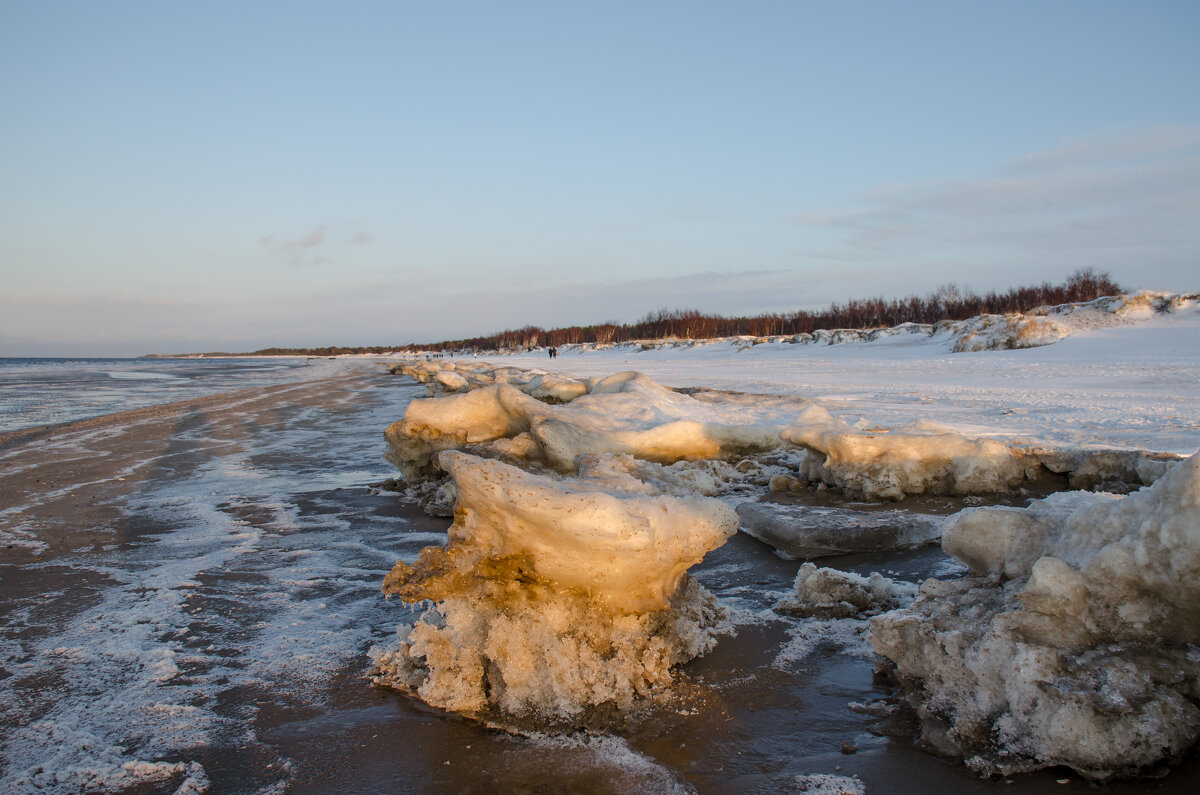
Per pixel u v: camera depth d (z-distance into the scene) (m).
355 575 5.25
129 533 6.65
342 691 3.41
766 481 7.68
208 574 5.32
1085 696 2.42
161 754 2.89
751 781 2.58
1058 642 2.64
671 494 4.04
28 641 4.09
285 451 11.91
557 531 3.06
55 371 58.06
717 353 47.84
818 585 4.26
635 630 3.33
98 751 2.92
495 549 3.30
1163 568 2.51
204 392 28.41
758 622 4.07
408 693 3.36
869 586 4.26
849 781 2.55
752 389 16.67
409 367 35.56
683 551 3.46
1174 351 21.44
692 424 8.33
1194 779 2.34
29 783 2.70
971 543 3.32
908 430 7.45
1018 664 2.59
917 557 5.14
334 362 91.38
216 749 2.92
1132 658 2.52
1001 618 2.75
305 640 4.03
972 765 2.55
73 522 7.12
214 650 3.92
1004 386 16.00
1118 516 2.74
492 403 8.29
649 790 2.55
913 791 2.46
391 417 17.25
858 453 6.81
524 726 3.02
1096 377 17.02
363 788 2.62
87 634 4.18
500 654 3.18
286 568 5.45
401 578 3.38
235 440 13.40
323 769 2.76
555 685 3.10
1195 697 2.43
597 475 4.05
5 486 9.10
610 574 3.17
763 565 5.18
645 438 8.04
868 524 5.42
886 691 3.22
